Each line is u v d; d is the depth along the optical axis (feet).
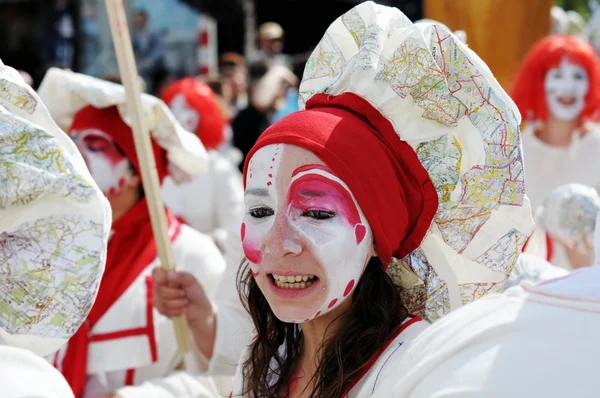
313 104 5.44
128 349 8.70
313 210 4.94
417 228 5.35
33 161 4.32
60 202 4.37
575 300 3.71
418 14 23.07
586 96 13.02
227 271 8.52
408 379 4.06
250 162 5.19
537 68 13.12
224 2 24.53
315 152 4.96
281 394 5.47
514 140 5.43
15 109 4.47
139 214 9.23
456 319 4.10
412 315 5.32
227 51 27.66
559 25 18.11
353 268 4.99
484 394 3.65
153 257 9.11
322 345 5.18
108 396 7.60
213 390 7.83
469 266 5.62
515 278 6.82
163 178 9.89
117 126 9.23
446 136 5.35
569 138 13.26
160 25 24.99
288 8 29.01
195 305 8.37
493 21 13.35
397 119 5.28
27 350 4.37
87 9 23.88
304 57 26.76
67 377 8.47
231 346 8.11
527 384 3.57
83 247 4.38
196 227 14.01
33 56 24.22
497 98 5.38
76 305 4.39
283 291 5.03
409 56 5.23
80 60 23.62
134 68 7.66
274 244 4.97
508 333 3.78
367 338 5.02
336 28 5.71
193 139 9.71
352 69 5.34
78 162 4.50
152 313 8.82
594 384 3.46
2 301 4.40
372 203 4.99
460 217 5.46
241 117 20.16
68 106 9.50
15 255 4.37
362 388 4.82
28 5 24.06
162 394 7.70
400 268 5.50
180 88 14.30
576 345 3.57
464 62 5.35
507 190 5.47
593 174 13.14
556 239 9.31
